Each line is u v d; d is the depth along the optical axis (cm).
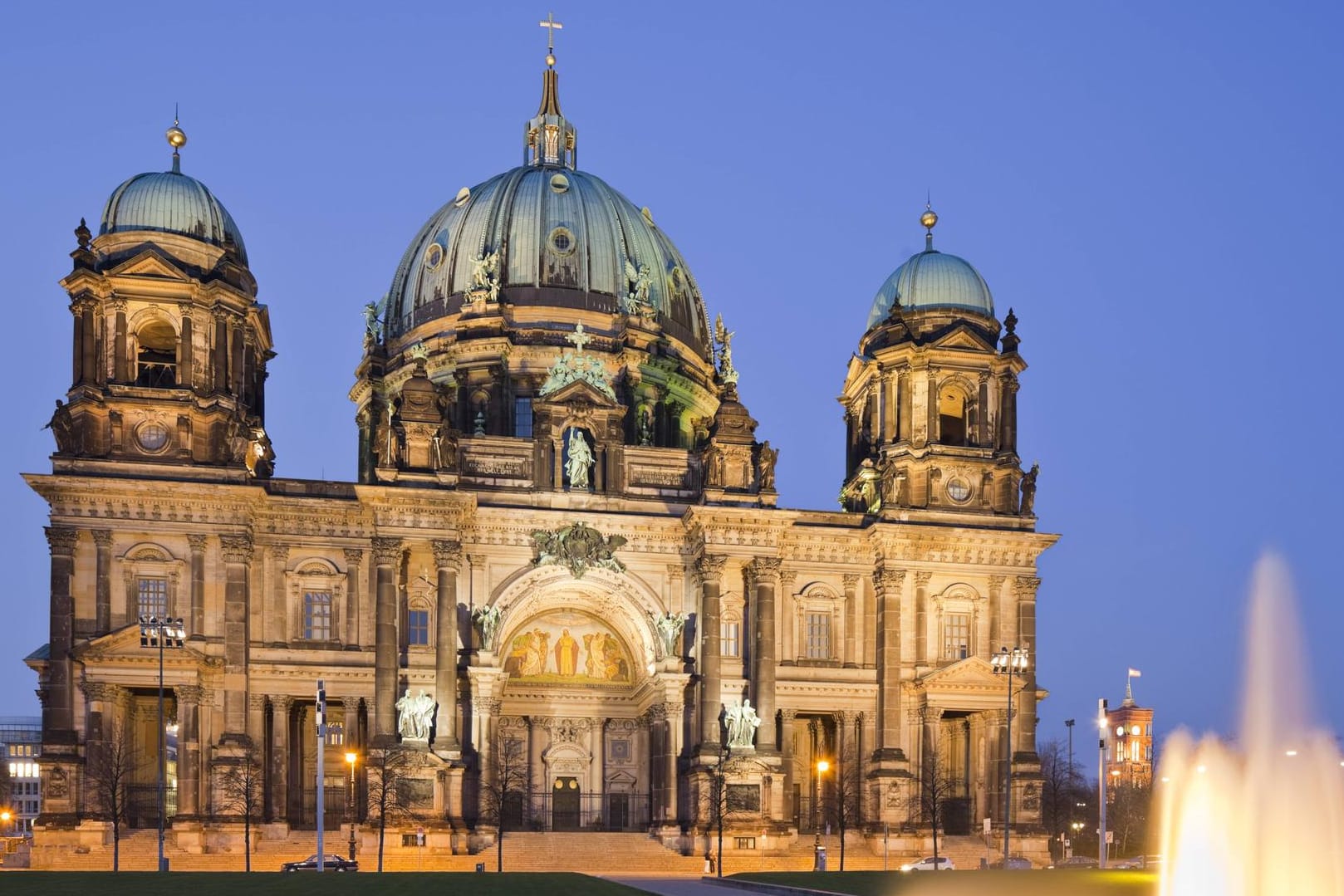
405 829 10031
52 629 9975
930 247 12912
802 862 10556
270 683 10506
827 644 11544
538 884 6744
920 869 9212
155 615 9988
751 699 11031
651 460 11612
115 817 8869
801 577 11550
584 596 11612
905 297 12262
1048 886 6203
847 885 6719
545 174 13988
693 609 11319
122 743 9944
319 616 10738
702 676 10956
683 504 11512
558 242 13300
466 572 11012
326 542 10775
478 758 10706
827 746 11850
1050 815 15800
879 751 11175
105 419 10462
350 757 9831
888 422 11912
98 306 10588
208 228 11138
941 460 11750
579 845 10494
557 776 11975
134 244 10800
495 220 13425
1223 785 6606
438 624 10544
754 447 11450
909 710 11319
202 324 10738
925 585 11488
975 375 11988
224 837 9938
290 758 10975
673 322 13700
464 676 10800
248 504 10456
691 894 6650
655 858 10381
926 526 11444
